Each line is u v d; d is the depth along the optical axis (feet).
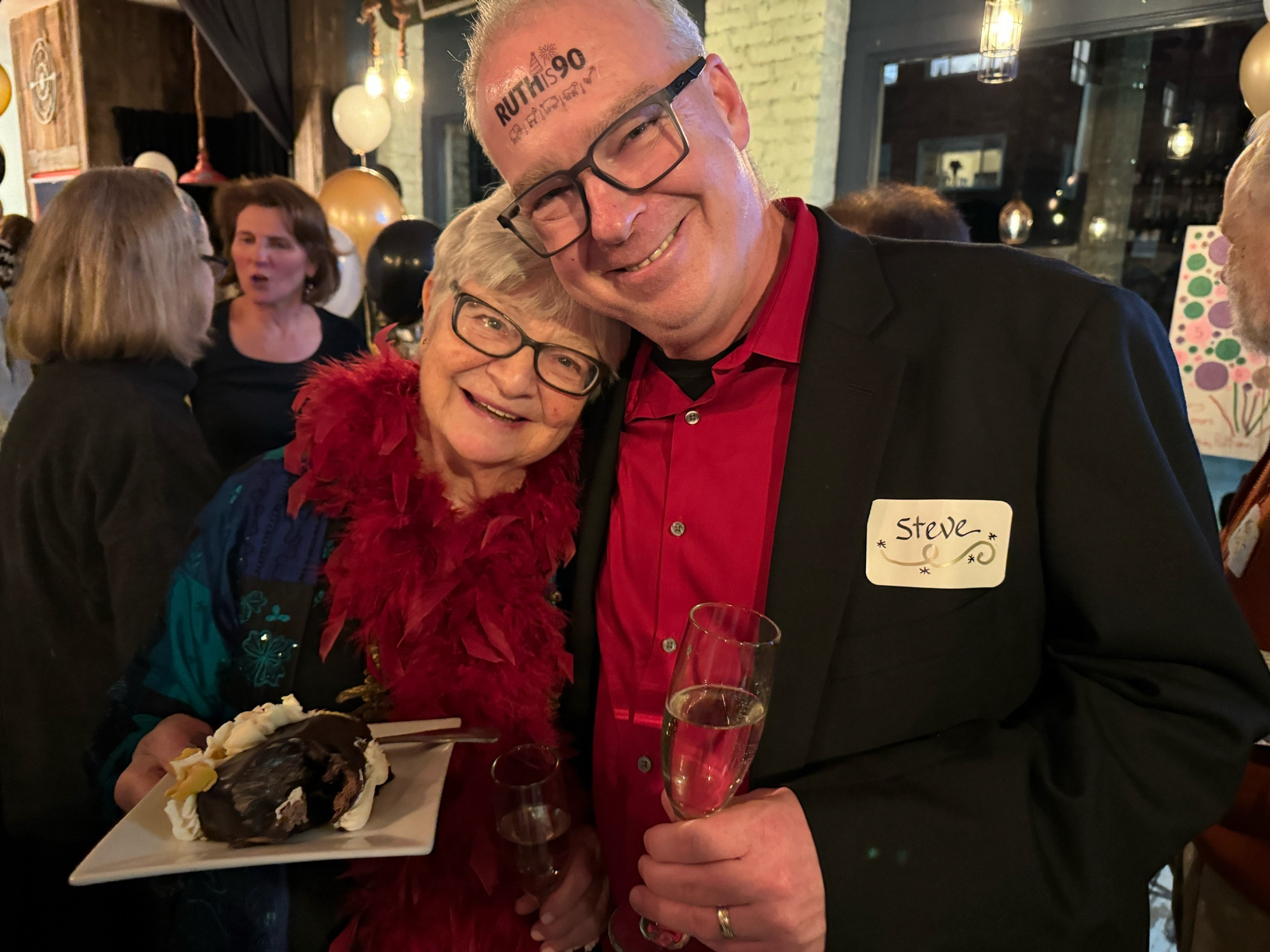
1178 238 10.67
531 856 3.18
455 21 19.15
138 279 4.15
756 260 3.36
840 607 3.03
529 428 3.57
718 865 2.52
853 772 2.84
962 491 3.01
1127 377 2.87
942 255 3.50
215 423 8.09
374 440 3.67
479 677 3.58
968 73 12.42
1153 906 7.43
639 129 2.82
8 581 3.66
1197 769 2.61
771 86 13.75
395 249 11.25
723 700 2.59
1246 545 4.07
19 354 4.25
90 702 3.55
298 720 3.03
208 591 3.65
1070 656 2.99
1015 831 2.63
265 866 3.48
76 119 20.62
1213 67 10.12
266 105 19.21
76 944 3.46
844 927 2.55
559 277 3.25
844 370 3.23
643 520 3.63
